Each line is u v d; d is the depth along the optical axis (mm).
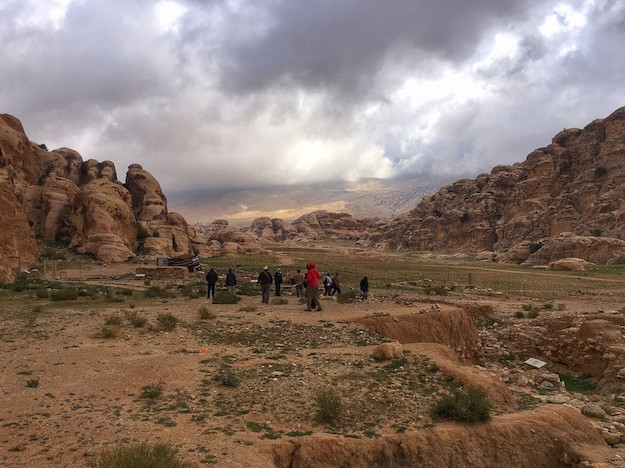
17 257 37469
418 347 14727
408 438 9141
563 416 10914
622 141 99125
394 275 56125
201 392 10430
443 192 155625
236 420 9164
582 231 90312
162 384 10766
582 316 21781
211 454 7594
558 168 110688
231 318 18703
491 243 119938
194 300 25594
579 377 18719
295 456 8289
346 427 9430
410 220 156125
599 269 65688
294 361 13047
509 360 21219
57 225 59875
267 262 67500
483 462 9266
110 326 16594
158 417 8984
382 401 10602
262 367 12336
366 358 13508
